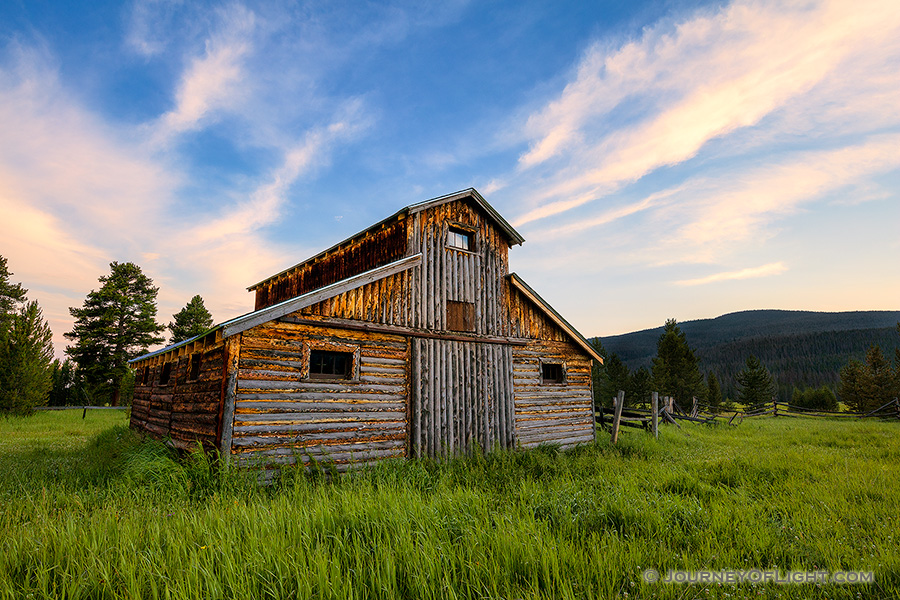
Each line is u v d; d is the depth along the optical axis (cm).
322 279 1686
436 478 988
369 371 1154
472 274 1443
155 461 873
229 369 944
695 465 1103
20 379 2625
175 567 433
